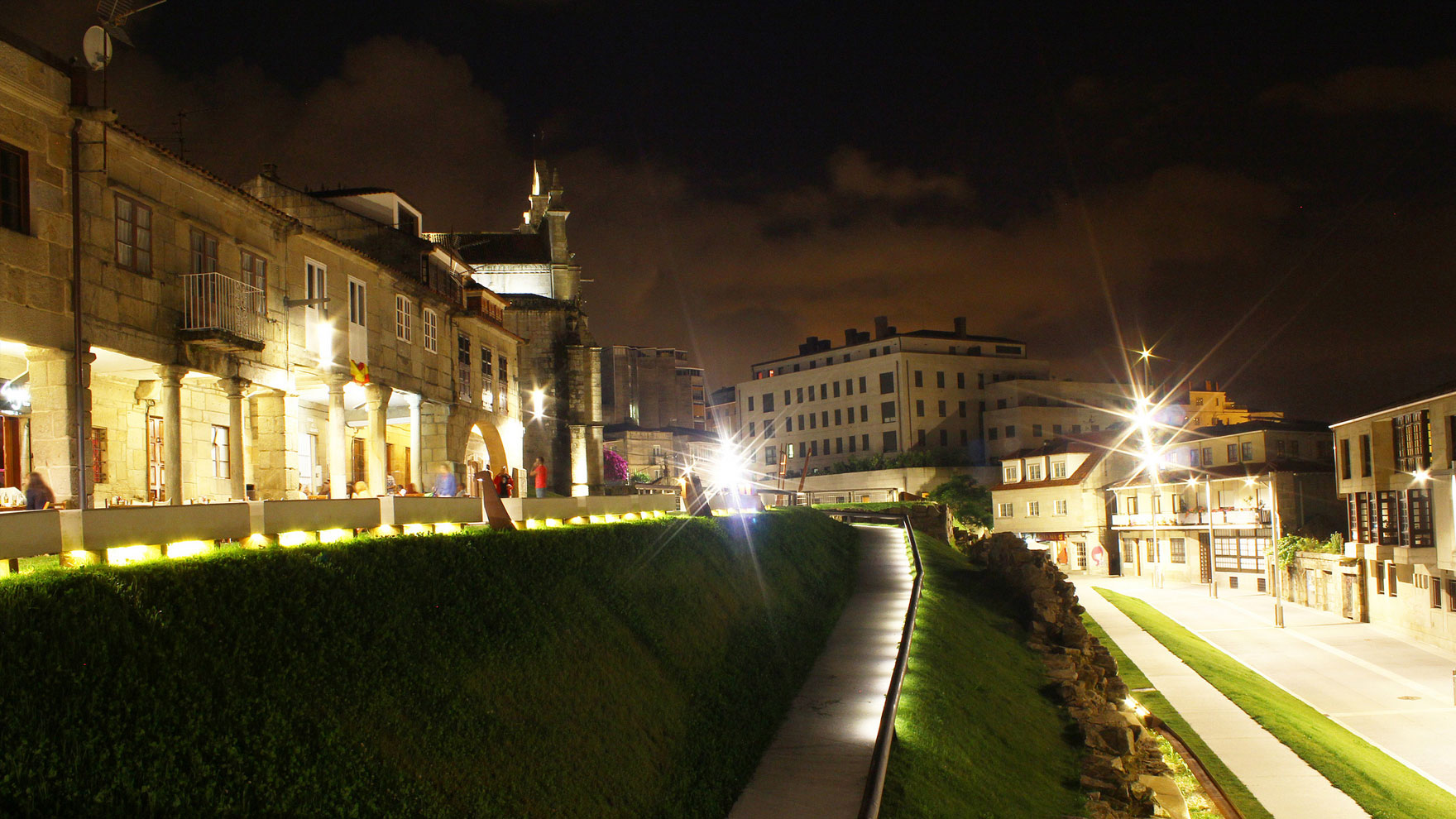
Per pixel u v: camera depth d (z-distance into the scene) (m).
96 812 7.00
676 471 78.62
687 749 14.27
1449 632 41.34
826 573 30.62
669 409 97.56
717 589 21.08
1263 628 48.28
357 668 10.05
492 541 13.88
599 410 48.59
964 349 103.94
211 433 23.27
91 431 16.70
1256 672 38.06
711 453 83.75
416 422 29.38
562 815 10.83
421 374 29.52
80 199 16.38
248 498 21.39
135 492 21.06
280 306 22.33
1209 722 27.56
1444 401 40.84
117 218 17.34
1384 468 47.00
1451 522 40.00
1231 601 59.28
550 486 46.72
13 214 15.29
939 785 15.05
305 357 23.19
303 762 8.66
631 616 16.42
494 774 10.50
